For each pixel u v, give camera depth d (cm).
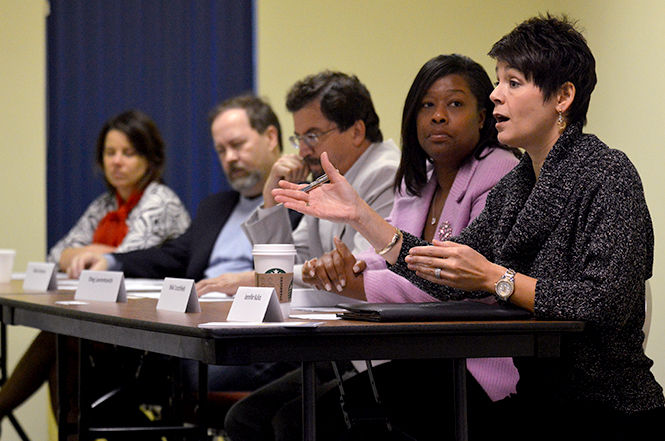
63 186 984
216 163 999
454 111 456
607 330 336
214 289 533
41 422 920
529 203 352
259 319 317
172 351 314
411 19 817
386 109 836
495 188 396
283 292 354
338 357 295
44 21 972
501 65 366
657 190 568
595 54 636
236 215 757
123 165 866
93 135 989
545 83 354
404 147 479
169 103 996
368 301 432
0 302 508
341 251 446
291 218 656
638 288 329
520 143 365
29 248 950
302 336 290
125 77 992
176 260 786
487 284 337
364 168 583
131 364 631
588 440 344
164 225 846
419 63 809
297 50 918
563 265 343
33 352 690
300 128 594
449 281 345
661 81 566
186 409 634
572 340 341
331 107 579
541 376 356
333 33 886
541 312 325
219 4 992
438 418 411
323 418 429
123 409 607
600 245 326
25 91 953
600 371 338
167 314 375
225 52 992
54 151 983
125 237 842
